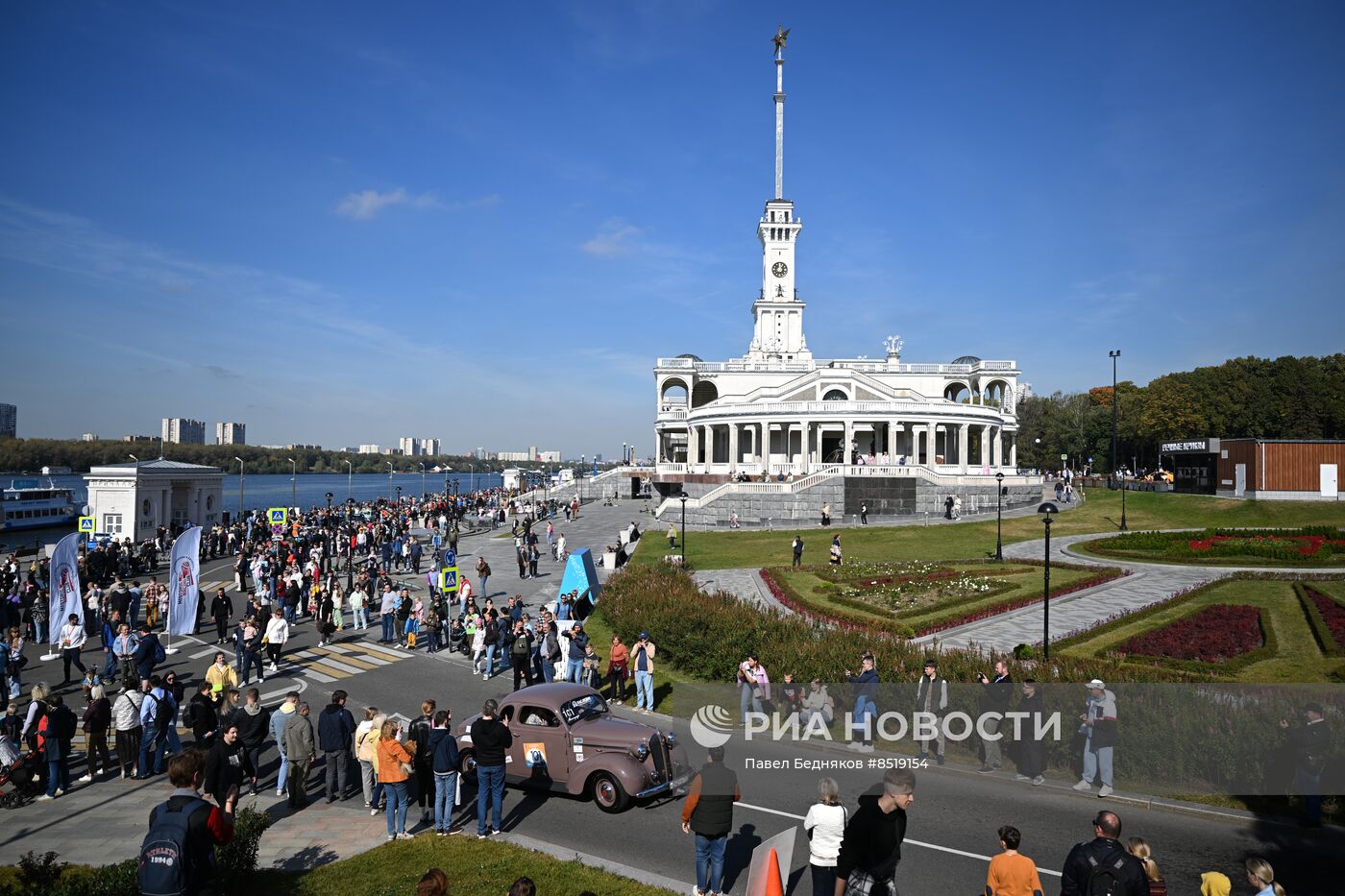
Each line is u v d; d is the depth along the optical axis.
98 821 17.08
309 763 18.14
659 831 16.12
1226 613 31.17
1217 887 11.89
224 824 10.40
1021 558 46.72
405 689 27.55
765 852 13.48
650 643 24.86
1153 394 113.88
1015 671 20.80
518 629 26.75
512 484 123.19
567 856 14.76
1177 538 47.78
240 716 18.50
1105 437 116.94
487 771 15.73
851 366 110.81
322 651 33.34
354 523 73.94
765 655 23.56
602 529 69.44
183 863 9.70
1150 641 27.67
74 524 95.50
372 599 42.22
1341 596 33.12
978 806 16.97
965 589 38.38
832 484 67.75
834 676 21.64
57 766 18.67
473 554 59.00
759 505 68.19
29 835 16.30
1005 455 109.94
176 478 72.88
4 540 84.88
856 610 35.31
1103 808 16.91
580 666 26.59
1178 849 14.99
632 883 13.50
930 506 68.12
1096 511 63.78
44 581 43.34
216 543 61.59
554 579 48.03
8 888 12.04
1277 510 57.84
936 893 13.31
